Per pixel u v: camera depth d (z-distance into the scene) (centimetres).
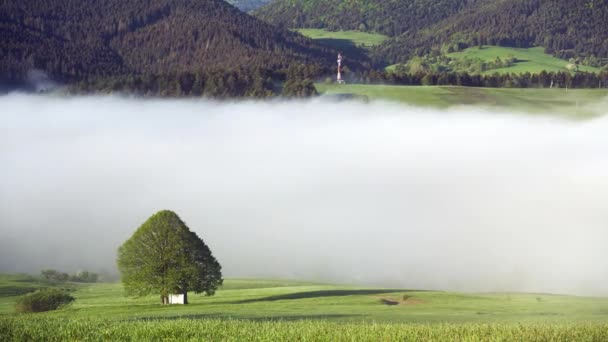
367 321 5769
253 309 6962
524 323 5241
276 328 4997
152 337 4816
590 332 4775
